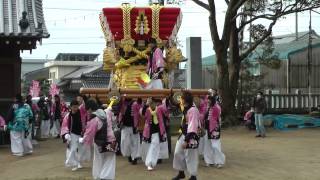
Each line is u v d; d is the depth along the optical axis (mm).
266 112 29656
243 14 26422
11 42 18719
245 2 26594
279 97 31734
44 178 12094
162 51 16234
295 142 19438
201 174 12539
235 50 27156
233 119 26250
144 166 13852
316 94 33094
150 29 16250
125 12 16094
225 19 26203
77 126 13266
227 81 26484
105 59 16422
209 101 13617
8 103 19000
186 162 10852
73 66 72312
